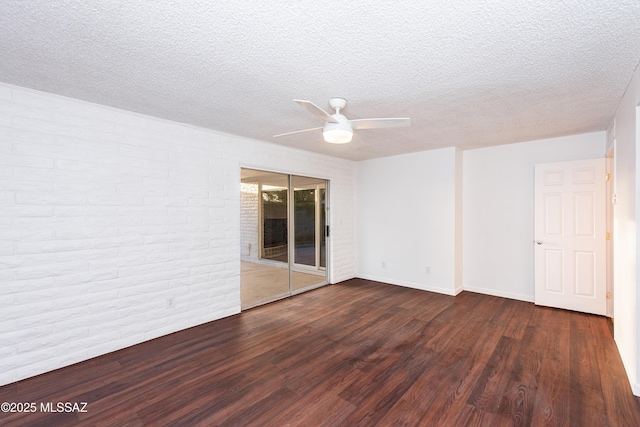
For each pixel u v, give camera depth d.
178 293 3.26
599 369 2.42
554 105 2.74
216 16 1.48
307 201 4.94
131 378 2.34
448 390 2.17
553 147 4.01
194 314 3.39
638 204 2.13
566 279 3.83
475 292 4.68
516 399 2.06
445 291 4.64
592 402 2.02
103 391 2.18
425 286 4.86
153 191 3.07
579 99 2.60
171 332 3.19
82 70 2.06
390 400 2.07
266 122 3.24
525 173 4.24
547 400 2.05
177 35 1.64
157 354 2.73
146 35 1.64
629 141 2.32
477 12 1.45
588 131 3.65
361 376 2.36
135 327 2.93
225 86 2.31
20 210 2.34
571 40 1.70
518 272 4.32
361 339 3.02
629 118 2.31
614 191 2.87
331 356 2.68
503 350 2.76
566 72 2.09
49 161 2.46
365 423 1.85
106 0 1.35
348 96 2.50
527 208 4.23
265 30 1.60
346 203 5.54
